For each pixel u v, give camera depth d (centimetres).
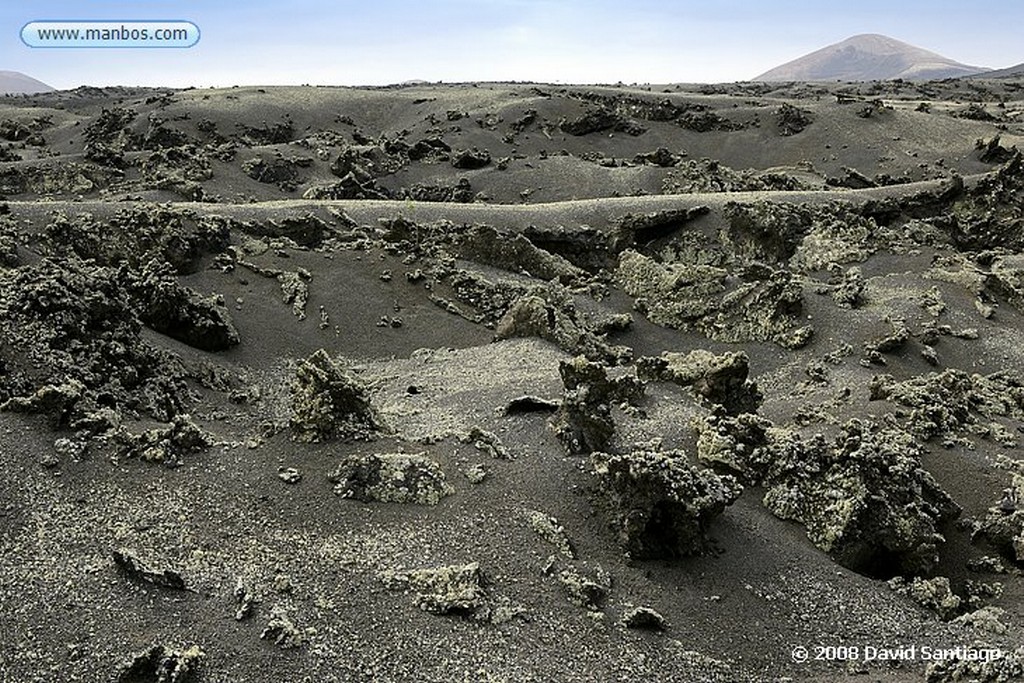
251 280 6022
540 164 12106
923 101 19425
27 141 14588
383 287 6272
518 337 5650
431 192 11338
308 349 5431
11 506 2606
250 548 2581
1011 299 6244
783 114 14900
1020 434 4372
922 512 3234
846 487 3262
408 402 4316
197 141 13838
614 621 2502
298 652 2172
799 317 6094
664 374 4778
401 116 16362
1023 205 8569
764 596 2758
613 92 17388
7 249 5034
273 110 15462
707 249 7725
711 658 2425
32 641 2125
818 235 7462
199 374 4344
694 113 15350
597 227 7694
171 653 2067
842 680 2388
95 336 3725
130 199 8925
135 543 2534
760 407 4841
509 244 6969
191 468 2950
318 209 7169
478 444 3369
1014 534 3344
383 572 2520
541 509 2988
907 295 6250
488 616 2398
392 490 2903
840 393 4875
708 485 2966
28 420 2977
